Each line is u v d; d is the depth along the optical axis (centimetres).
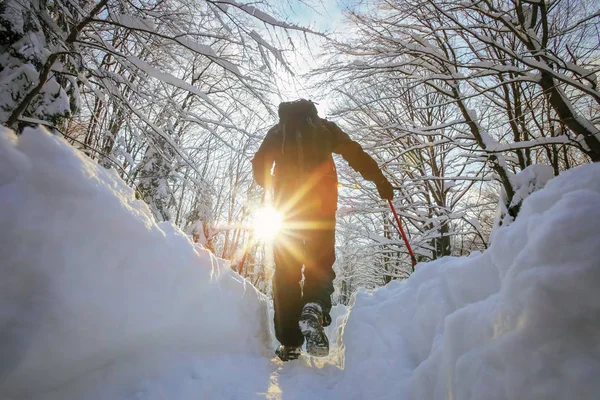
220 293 174
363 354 163
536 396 76
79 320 103
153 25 356
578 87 512
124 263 120
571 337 77
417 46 650
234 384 140
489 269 134
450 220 912
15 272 94
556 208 93
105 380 114
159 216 605
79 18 378
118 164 368
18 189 99
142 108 458
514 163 809
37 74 313
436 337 134
